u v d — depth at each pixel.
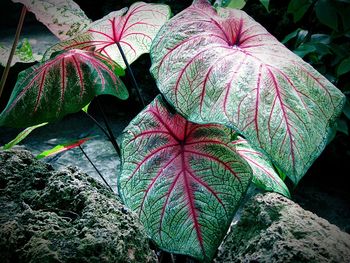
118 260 0.38
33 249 0.37
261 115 0.41
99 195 0.46
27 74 0.51
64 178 0.48
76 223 0.42
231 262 0.53
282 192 0.55
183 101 0.43
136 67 1.62
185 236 0.46
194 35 0.48
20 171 0.51
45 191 0.47
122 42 0.67
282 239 0.48
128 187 0.48
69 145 0.62
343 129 1.19
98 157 1.39
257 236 0.51
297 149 0.40
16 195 0.47
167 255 0.64
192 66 0.45
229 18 0.52
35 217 0.42
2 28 1.86
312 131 0.41
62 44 0.60
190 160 0.50
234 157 0.49
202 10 0.52
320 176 1.40
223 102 0.42
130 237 0.41
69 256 0.37
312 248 0.47
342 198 1.29
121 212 0.44
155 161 0.50
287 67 0.44
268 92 0.42
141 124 0.51
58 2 0.56
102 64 0.51
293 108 0.41
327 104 0.43
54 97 0.48
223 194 0.48
